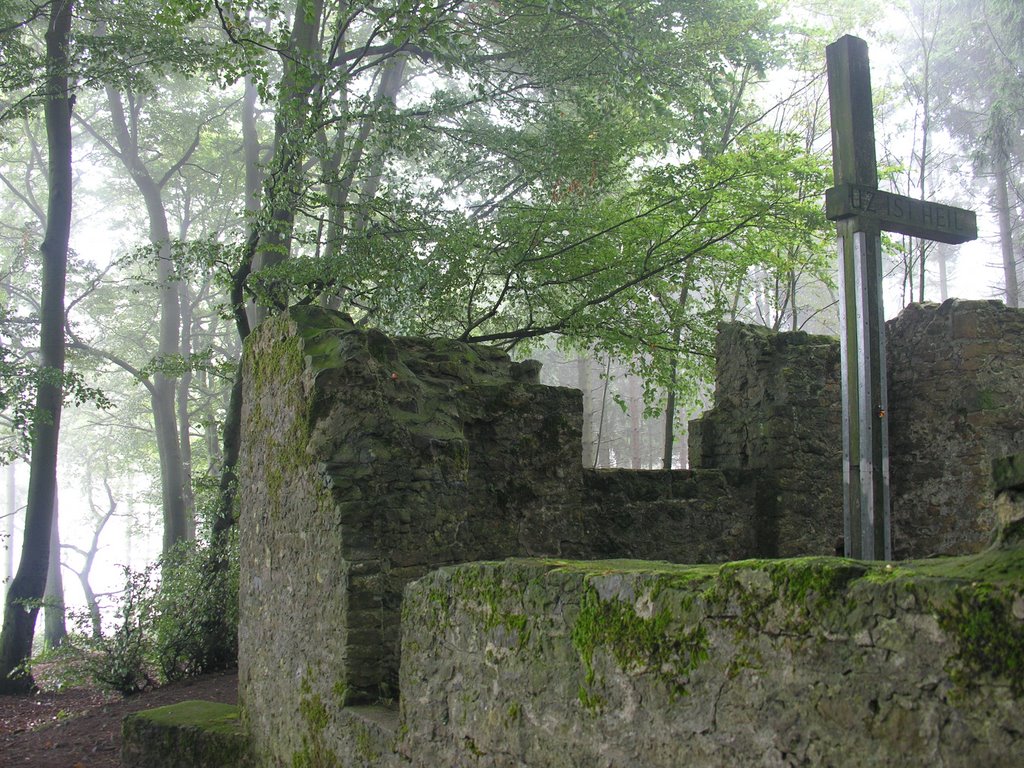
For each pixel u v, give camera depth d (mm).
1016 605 1810
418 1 9875
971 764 1858
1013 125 19453
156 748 6477
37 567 14039
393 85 18938
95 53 13391
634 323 12016
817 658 2191
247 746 6070
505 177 13625
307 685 5070
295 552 5398
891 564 2195
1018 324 7020
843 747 2113
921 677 1971
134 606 11289
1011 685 1804
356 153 11492
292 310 5754
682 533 6781
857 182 5453
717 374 7996
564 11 11656
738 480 7152
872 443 5324
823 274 12953
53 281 15008
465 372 6109
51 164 15164
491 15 12977
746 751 2336
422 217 11258
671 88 12219
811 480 7164
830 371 7359
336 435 4973
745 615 2379
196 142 24438
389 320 10641
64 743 8523
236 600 11516
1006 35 19812
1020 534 1995
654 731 2609
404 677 3961
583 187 11844
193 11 9258
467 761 3439
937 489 7047
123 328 28750
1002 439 6859
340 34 10742
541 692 3068
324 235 13203
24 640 13609
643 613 2686
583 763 2854
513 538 5824
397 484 4918
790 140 10922
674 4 13664
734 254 11672
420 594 3906
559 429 6141
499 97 12570
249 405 6832
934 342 7164
